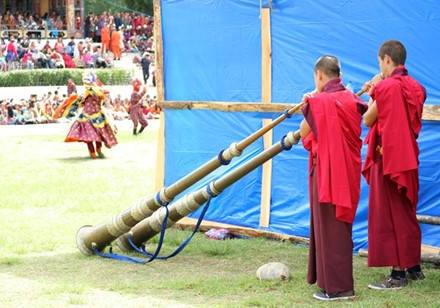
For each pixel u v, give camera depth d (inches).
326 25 378.9
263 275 318.7
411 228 305.9
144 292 305.0
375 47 364.5
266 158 321.1
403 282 306.8
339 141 284.2
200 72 428.5
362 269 342.0
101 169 722.8
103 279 328.5
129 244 375.2
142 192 586.9
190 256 371.9
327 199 283.6
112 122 808.9
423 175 352.2
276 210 403.5
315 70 295.0
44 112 1333.7
